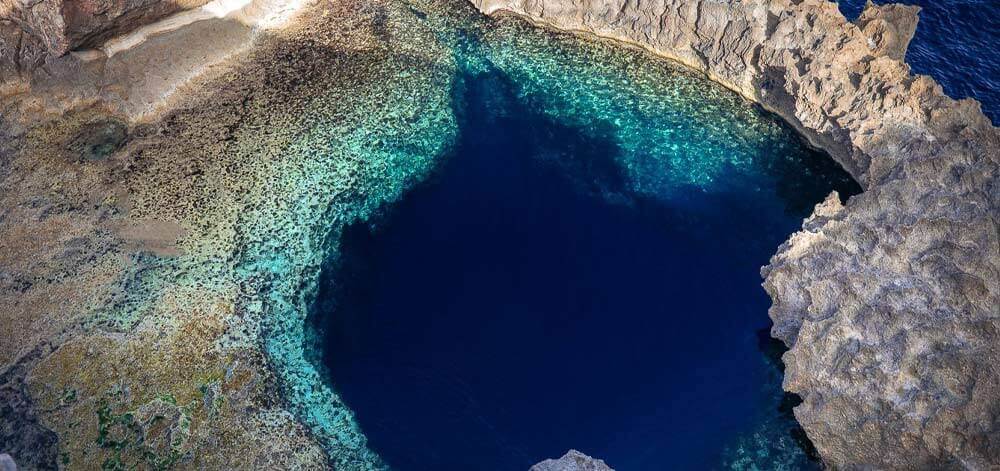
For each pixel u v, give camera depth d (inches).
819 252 1526.8
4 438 1352.1
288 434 1376.7
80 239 1627.7
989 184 1524.4
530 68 2020.2
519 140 1859.0
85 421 1373.0
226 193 1715.1
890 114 1708.9
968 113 1669.5
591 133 1881.2
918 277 1430.9
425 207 1728.6
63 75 1835.6
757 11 1870.1
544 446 1390.3
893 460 1285.7
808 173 1818.4
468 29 2098.9
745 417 1433.3
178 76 1898.4
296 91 1913.1
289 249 1642.5
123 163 1758.1
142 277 1572.3
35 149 1780.3
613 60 2047.2
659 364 1491.1
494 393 1453.0
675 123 1911.9
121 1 1782.7
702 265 1637.6
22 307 1519.4
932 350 1336.1
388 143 1833.2
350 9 2112.5
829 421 1347.2
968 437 1242.6
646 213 1723.7
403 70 1979.6
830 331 1402.6
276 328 1524.4
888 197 1553.9
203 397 1407.5
